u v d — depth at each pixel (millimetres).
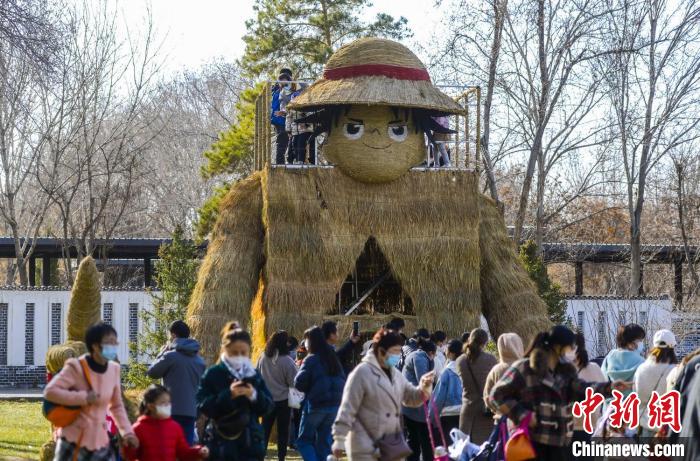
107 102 38719
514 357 12000
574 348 11680
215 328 20328
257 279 21594
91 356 10203
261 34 39500
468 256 21672
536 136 30203
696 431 10664
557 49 29891
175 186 57531
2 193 40156
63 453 10133
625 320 29375
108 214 46031
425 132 21844
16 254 36750
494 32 30141
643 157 32688
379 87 20719
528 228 37688
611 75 30719
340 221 21297
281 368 15859
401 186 21641
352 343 15148
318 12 39688
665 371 12102
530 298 21953
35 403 27328
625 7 30281
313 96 20766
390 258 21406
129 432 10383
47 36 24016
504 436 11508
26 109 37594
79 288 15430
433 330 21297
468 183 21922
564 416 10484
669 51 32125
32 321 32281
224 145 37969
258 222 21734
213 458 10750
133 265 50125
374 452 10875
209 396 10695
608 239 46969
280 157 22828
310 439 13617
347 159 21094
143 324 31359
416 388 11422
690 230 40656
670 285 44469
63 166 42312
